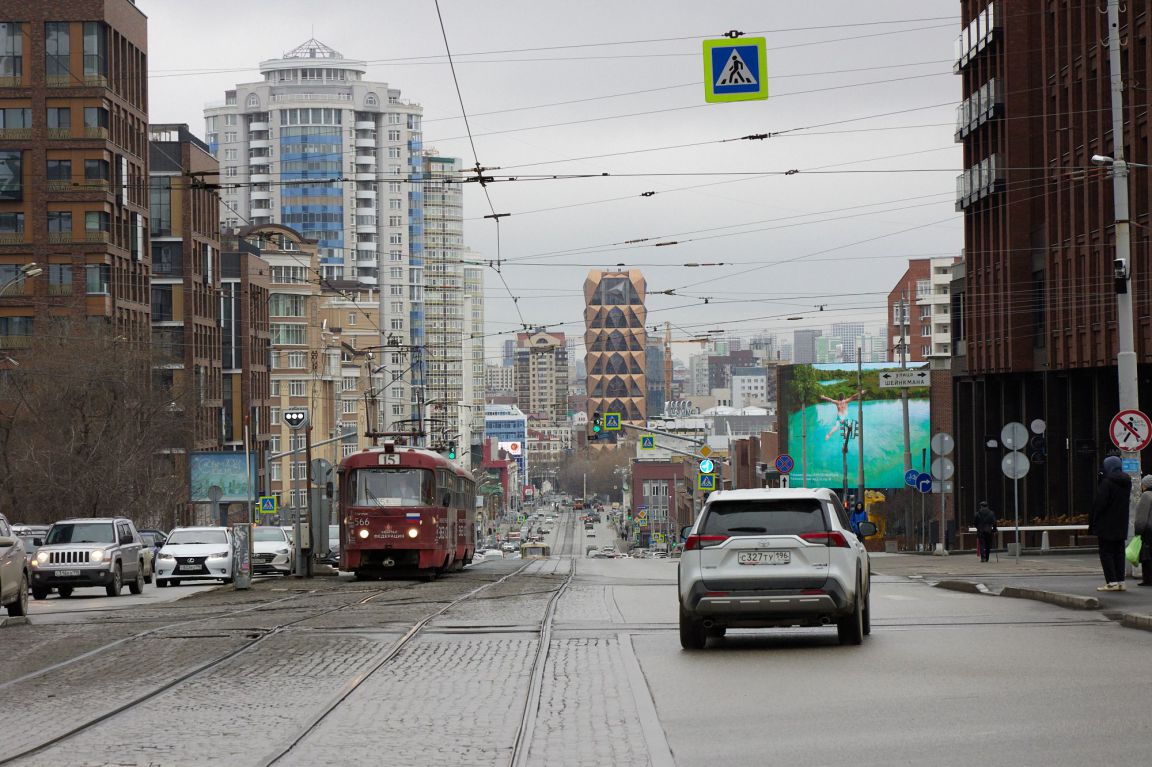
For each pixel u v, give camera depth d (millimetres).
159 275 126375
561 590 35938
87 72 107688
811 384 114438
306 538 52031
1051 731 12539
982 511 52562
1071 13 65000
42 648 23062
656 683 16547
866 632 21812
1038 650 19203
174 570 49812
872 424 112625
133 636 24625
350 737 13109
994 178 75812
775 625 19953
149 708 15406
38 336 87438
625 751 12086
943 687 15617
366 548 46281
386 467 46938
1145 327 57375
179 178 126750
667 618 26016
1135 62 57031
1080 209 65375
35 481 81375
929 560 56688
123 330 105812
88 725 14203
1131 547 32375
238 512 114562
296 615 28781
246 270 142625
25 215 107000
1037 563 48594
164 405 87375
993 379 81438
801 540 19641
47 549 42312
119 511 83250
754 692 15633
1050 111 69438
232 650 21453
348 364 193000
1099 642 20125
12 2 107375
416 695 15914
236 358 142000
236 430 140750
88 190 106812
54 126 107375
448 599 33219
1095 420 66875
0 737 13539
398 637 23078
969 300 82938
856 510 68438
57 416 82250
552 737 12891
